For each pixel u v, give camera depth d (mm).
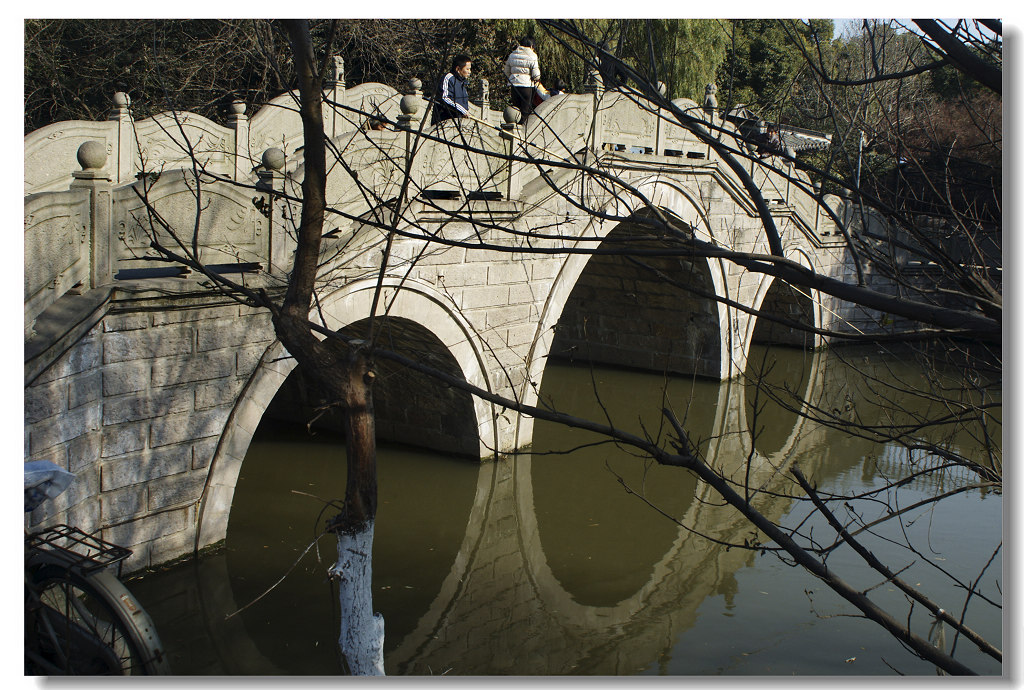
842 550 11391
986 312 4289
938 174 5797
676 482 14102
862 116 6285
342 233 10430
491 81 18531
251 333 9500
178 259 5391
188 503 9172
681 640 9109
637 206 16094
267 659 8148
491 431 13977
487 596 10148
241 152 12344
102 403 8109
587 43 4621
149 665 5477
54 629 5906
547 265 14266
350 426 5195
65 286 7484
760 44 10031
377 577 10320
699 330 20750
